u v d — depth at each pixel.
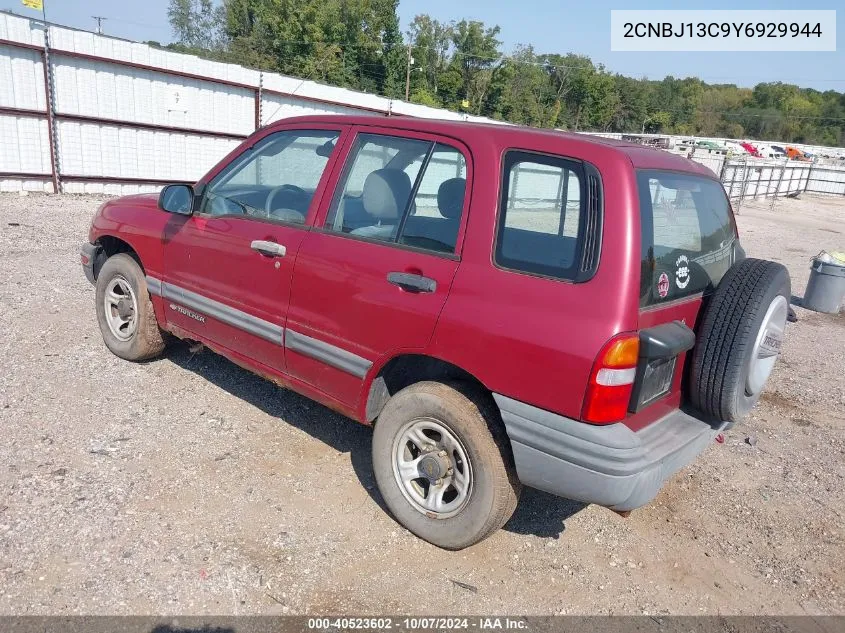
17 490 3.46
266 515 3.50
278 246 3.79
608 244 2.81
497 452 3.12
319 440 4.30
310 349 3.69
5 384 4.61
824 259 9.91
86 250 5.31
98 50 14.18
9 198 12.88
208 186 4.39
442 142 3.37
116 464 3.79
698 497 4.20
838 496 4.36
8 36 12.79
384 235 3.45
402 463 3.45
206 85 16.44
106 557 3.06
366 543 3.38
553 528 3.72
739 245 4.20
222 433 4.26
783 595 3.36
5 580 2.86
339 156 3.73
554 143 3.04
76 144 14.34
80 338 5.55
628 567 3.46
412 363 3.54
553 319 2.83
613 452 2.77
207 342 4.41
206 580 3.00
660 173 3.18
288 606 2.91
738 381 3.24
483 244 3.08
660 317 3.02
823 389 6.38
